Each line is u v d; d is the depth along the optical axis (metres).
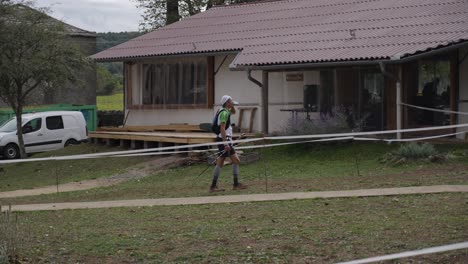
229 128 13.80
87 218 11.45
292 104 21.12
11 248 8.41
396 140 17.23
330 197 12.18
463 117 18.23
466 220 9.57
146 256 8.48
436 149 16.94
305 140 18.45
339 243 8.64
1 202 14.48
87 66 25.77
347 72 19.69
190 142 19.92
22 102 24.16
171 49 23.69
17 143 25.77
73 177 19.55
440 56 18.45
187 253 8.54
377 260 7.39
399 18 19.94
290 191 13.20
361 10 21.86
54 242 9.43
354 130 18.88
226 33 23.80
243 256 8.28
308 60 18.58
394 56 16.83
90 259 8.48
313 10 23.56
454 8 19.45
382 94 18.94
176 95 24.27
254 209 11.41
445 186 12.73
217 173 13.80
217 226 10.05
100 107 41.56
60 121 27.00
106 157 21.89
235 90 22.66
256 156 18.30
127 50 25.12
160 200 13.02
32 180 19.72
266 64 19.52
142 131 23.53
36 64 22.67
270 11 25.08
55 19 24.31
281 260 8.05
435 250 7.25
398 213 10.41
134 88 25.45
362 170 15.72
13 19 22.89
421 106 18.78
